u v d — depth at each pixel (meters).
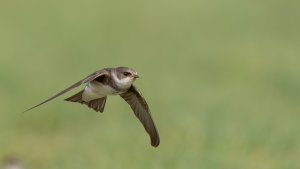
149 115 17.64
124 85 16.66
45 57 50.31
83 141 31.41
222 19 63.41
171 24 62.22
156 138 17.66
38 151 33.25
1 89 41.94
